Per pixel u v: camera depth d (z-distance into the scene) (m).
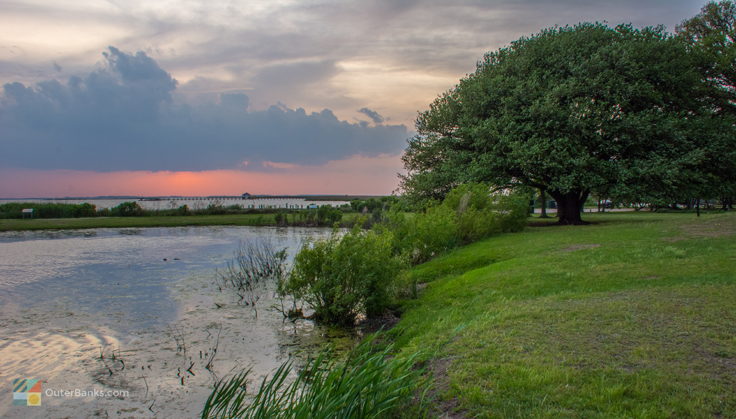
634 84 21.86
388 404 4.31
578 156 21.70
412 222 17.50
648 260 10.66
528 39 26.36
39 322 9.99
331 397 4.10
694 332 5.71
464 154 24.55
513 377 4.78
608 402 4.10
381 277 10.09
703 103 25.56
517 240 17.77
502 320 6.88
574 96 22.55
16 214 47.03
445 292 10.54
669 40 24.22
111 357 7.78
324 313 9.97
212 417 4.52
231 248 24.03
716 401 4.03
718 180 24.58
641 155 22.67
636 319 6.33
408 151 29.92
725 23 30.77
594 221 27.33
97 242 27.20
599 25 25.05
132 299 12.30
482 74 26.39
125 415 5.63
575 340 5.73
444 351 5.86
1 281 14.90
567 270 10.45
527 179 25.03
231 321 10.15
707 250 11.28
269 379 6.69
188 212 53.22
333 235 11.09
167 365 7.38
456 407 4.30
